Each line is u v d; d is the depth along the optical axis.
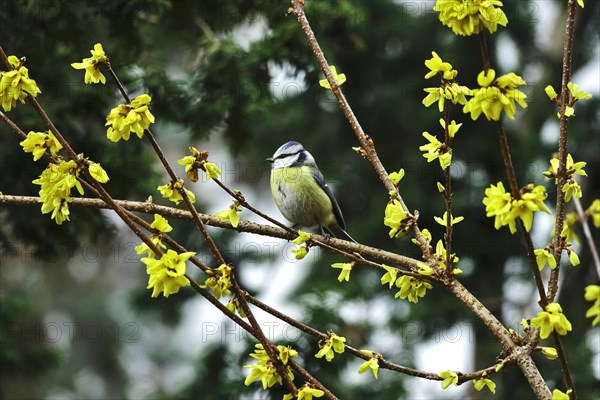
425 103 5.26
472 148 15.53
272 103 12.11
